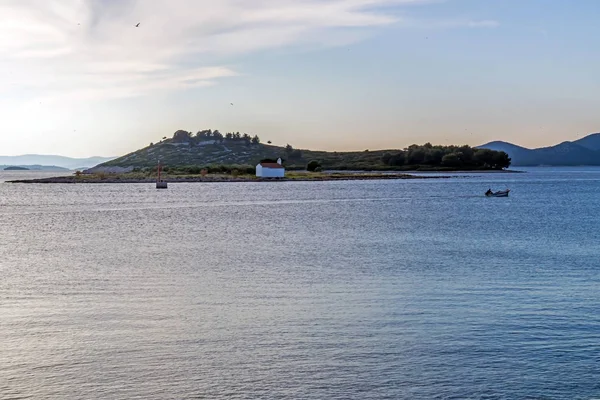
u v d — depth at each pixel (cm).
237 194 12675
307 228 6009
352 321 2344
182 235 5384
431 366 1891
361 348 2036
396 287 2977
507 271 3434
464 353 1997
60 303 2630
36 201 10681
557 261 3806
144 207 9175
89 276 3275
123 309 2519
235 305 2592
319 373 1834
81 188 15600
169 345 2056
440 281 3133
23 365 1883
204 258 3944
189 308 2538
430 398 1681
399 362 1919
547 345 2075
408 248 4456
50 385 1744
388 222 6675
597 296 2770
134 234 5488
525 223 6538
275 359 1934
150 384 1752
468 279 3188
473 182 19075
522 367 1884
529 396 1694
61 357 1945
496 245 4638
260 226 6234
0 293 2831
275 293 2833
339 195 12275
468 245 4634
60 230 5881
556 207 9050
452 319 2378
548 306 2583
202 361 1917
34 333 2184
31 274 3344
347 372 1841
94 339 2116
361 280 3158
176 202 10325
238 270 3469
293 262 3766
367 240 4972
